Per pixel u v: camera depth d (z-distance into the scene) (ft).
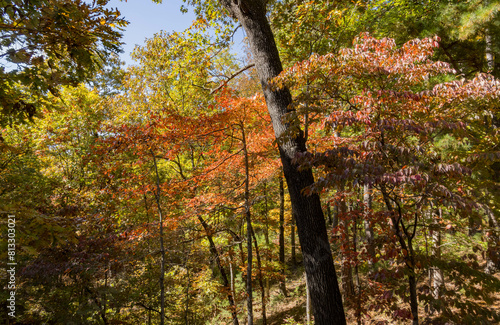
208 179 27.61
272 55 17.07
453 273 12.04
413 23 26.71
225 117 21.59
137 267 29.45
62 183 33.63
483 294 11.27
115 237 24.29
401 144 11.82
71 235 7.72
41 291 23.61
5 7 7.24
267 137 25.18
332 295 14.03
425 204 12.22
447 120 11.60
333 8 22.06
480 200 11.41
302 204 15.06
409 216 14.03
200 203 25.79
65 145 36.11
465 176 11.62
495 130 12.18
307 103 13.71
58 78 9.41
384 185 12.77
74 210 24.80
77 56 9.22
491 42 25.49
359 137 13.76
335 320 13.75
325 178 10.66
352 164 10.36
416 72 12.00
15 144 31.35
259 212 44.37
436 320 11.46
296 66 13.41
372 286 20.76
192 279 33.01
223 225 31.37
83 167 33.47
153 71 36.76
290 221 45.93
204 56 28.45
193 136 22.04
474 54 27.22
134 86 36.88
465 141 16.85
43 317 22.89
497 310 17.58
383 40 12.83
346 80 13.91
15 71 8.45
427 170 9.91
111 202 27.50
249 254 22.61
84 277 23.61
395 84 12.57
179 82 35.01
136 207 28.43
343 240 17.88
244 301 40.98
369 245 12.62
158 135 20.89
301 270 48.55
